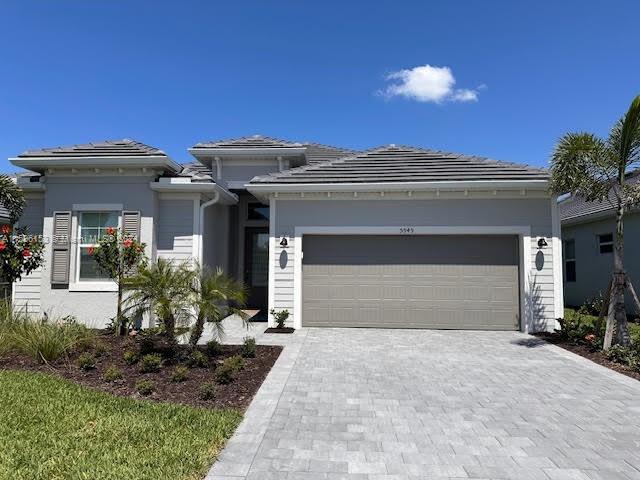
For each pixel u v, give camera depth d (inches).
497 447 161.9
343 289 431.8
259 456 151.3
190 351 273.0
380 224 428.1
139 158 418.9
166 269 285.4
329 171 444.8
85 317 421.4
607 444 165.5
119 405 194.9
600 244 632.4
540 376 262.2
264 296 583.8
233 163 576.1
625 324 322.3
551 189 360.5
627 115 314.5
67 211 433.7
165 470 136.8
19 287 437.1
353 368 277.4
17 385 216.2
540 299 408.8
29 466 137.6
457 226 421.4
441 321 422.0
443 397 221.8
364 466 145.2
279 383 240.2
